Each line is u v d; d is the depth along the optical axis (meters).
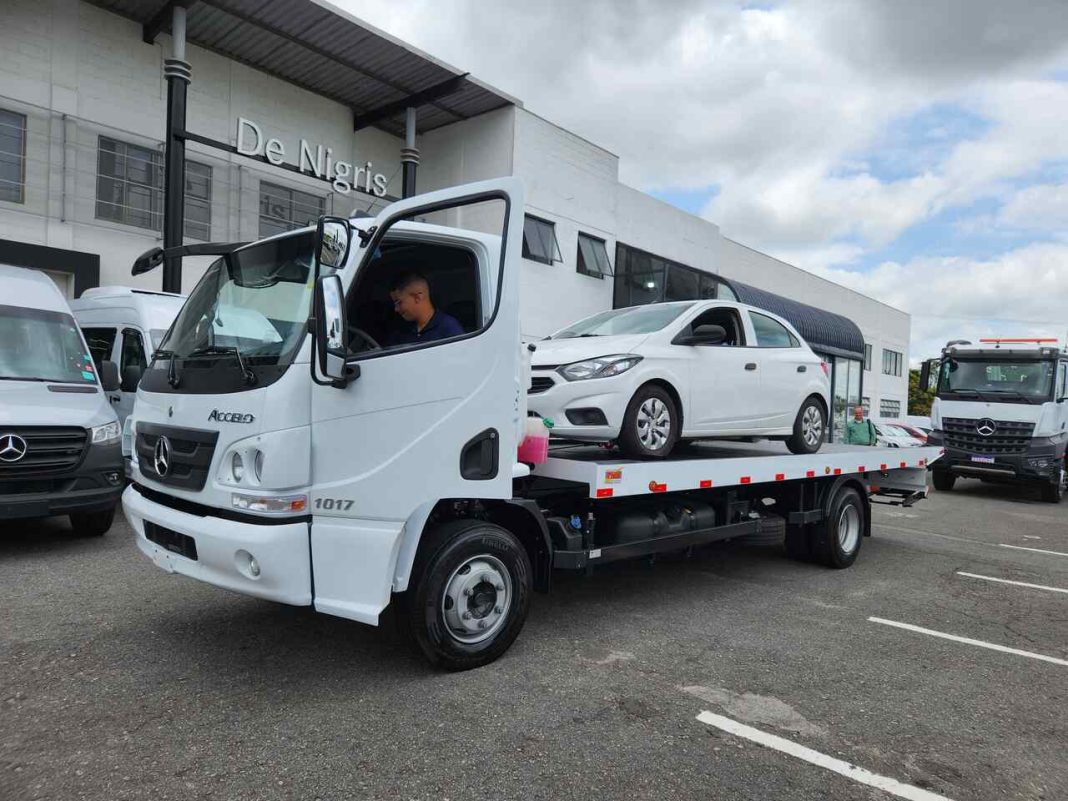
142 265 4.56
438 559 3.95
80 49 12.70
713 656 4.63
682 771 3.18
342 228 3.50
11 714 3.48
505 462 4.12
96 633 4.59
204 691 3.79
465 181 17.86
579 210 18.98
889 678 4.40
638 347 5.63
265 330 3.83
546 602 5.72
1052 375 14.38
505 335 4.09
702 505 6.06
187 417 3.92
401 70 15.36
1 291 7.25
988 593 6.65
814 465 6.83
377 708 3.65
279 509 3.54
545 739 3.40
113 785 2.90
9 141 11.98
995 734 3.71
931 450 8.87
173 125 11.84
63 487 6.55
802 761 3.32
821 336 23.69
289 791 2.90
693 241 23.80
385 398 3.74
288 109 15.81
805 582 6.77
